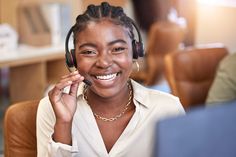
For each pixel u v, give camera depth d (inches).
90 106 44.1
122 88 42.6
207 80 90.5
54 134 39.3
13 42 128.8
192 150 18.6
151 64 135.3
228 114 19.1
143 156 42.8
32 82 131.8
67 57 43.8
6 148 51.7
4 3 136.2
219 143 19.0
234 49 115.0
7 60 116.8
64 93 39.6
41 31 136.0
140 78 134.9
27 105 51.9
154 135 18.5
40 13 137.3
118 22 40.3
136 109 43.7
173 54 89.1
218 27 120.4
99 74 40.6
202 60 89.9
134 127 43.3
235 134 19.2
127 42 40.9
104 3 41.2
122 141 43.0
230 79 77.0
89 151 43.3
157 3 155.2
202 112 18.8
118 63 40.4
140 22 154.4
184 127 18.5
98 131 43.4
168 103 44.6
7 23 137.6
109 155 42.7
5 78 174.7
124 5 148.2
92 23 39.8
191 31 145.7
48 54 126.4
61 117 38.7
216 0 119.6
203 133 18.8
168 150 18.4
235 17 113.6
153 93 45.8
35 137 50.8
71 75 39.6
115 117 44.1
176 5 156.7
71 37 44.3
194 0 140.7
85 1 127.2
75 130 43.4
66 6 140.3
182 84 88.0
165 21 153.2
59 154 39.0
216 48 93.0
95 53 40.2
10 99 143.0
